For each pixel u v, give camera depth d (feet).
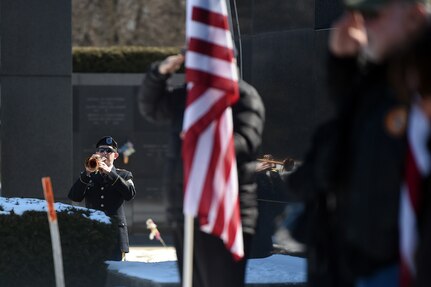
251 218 51.11
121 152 145.48
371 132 29.19
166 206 51.80
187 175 47.11
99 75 147.02
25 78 114.93
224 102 47.50
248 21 82.33
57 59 115.24
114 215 95.50
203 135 47.16
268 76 80.18
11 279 74.08
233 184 47.42
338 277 32.68
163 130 147.64
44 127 115.14
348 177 30.48
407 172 28.58
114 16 187.83
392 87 29.09
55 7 115.14
